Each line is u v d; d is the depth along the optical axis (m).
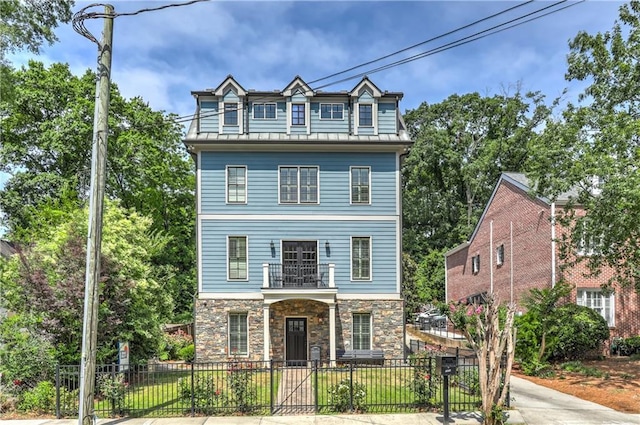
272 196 18.27
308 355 17.78
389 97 19.06
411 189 44.75
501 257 24.88
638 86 14.20
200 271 17.89
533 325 16.14
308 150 18.44
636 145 13.23
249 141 17.92
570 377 14.79
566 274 19.00
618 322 18.84
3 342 12.49
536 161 15.62
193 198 33.09
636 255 14.38
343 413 10.44
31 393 11.07
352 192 18.44
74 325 12.72
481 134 43.75
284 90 18.73
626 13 14.38
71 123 24.53
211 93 18.59
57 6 13.62
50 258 13.53
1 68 13.95
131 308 14.28
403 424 9.63
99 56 9.85
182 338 22.30
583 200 14.67
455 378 12.57
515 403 11.32
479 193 41.88
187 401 11.02
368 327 18.02
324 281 17.95
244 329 17.80
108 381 10.71
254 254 18.05
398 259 18.20
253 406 10.75
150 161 27.92
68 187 24.25
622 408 10.85
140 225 17.56
